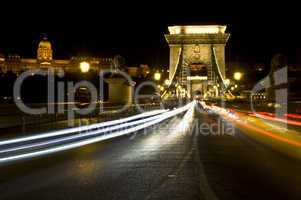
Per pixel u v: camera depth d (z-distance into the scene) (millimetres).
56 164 12148
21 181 9664
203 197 8000
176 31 145750
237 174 10445
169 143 17922
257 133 23031
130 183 9336
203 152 14891
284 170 11031
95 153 14625
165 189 8711
